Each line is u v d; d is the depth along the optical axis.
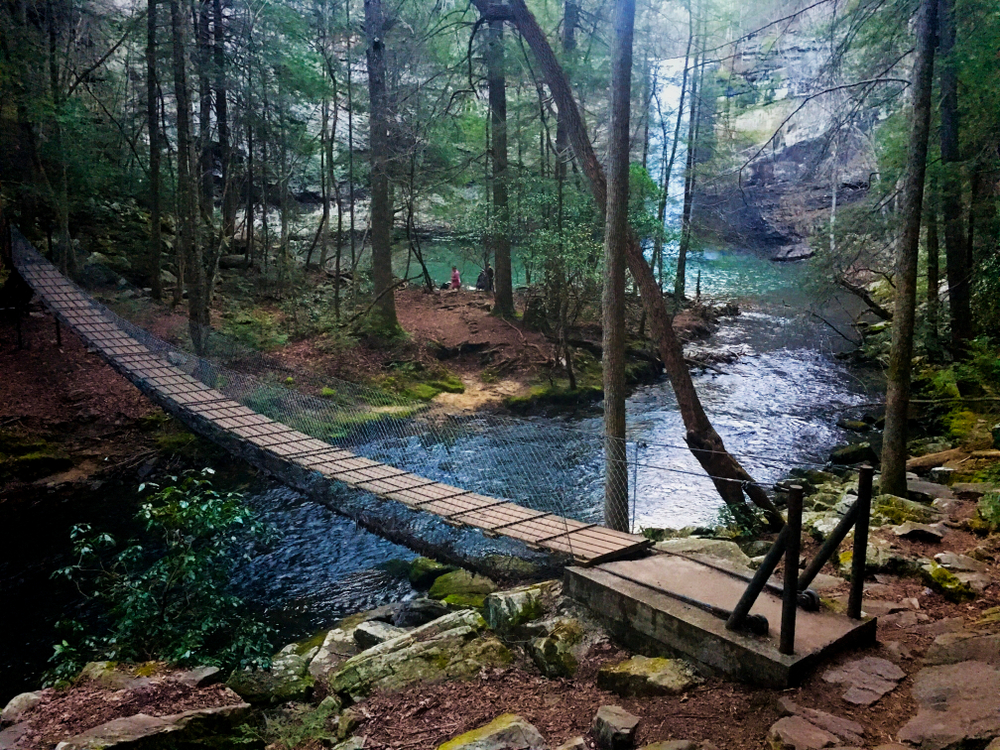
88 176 14.75
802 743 3.10
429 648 4.83
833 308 24.66
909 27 10.78
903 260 7.21
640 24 18.97
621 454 6.58
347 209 25.06
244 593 7.50
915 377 13.98
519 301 20.23
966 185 11.48
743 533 7.80
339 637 5.95
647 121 19.95
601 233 14.41
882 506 6.80
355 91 18.77
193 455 11.28
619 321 6.59
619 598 4.63
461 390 14.98
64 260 14.08
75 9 14.98
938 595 4.93
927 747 3.03
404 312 18.47
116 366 11.17
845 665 3.81
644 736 3.51
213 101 17.66
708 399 15.07
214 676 4.45
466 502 6.69
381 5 15.45
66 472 10.52
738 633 3.96
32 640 6.60
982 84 9.79
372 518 7.65
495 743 3.51
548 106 15.34
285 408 11.88
